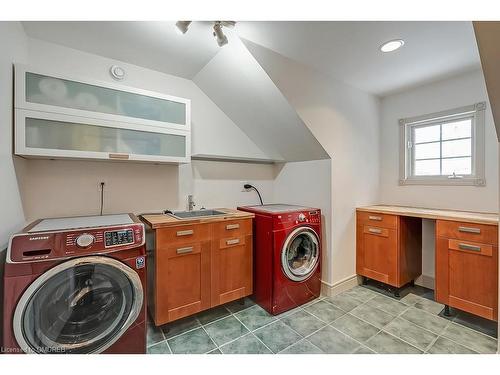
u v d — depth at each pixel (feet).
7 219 4.49
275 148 9.24
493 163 7.23
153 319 6.00
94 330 4.66
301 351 5.39
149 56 6.59
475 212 7.48
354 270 8.85
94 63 6.45
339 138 8.30
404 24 5.17
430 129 8.91
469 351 5.32
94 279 4.71
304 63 6.98
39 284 4.05
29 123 4.98
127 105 6.09
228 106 8.41
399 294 8.14
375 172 9.84
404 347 5.49
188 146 6.89
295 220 7.41
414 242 8.42
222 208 9.04
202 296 6.41
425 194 8.74
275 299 6.96
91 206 6.57
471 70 7.47
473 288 6.23
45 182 5.97
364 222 8.66
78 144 5.50
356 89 8.90
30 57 5.65
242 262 7.16
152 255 5.98
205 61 6.88
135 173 7.25
